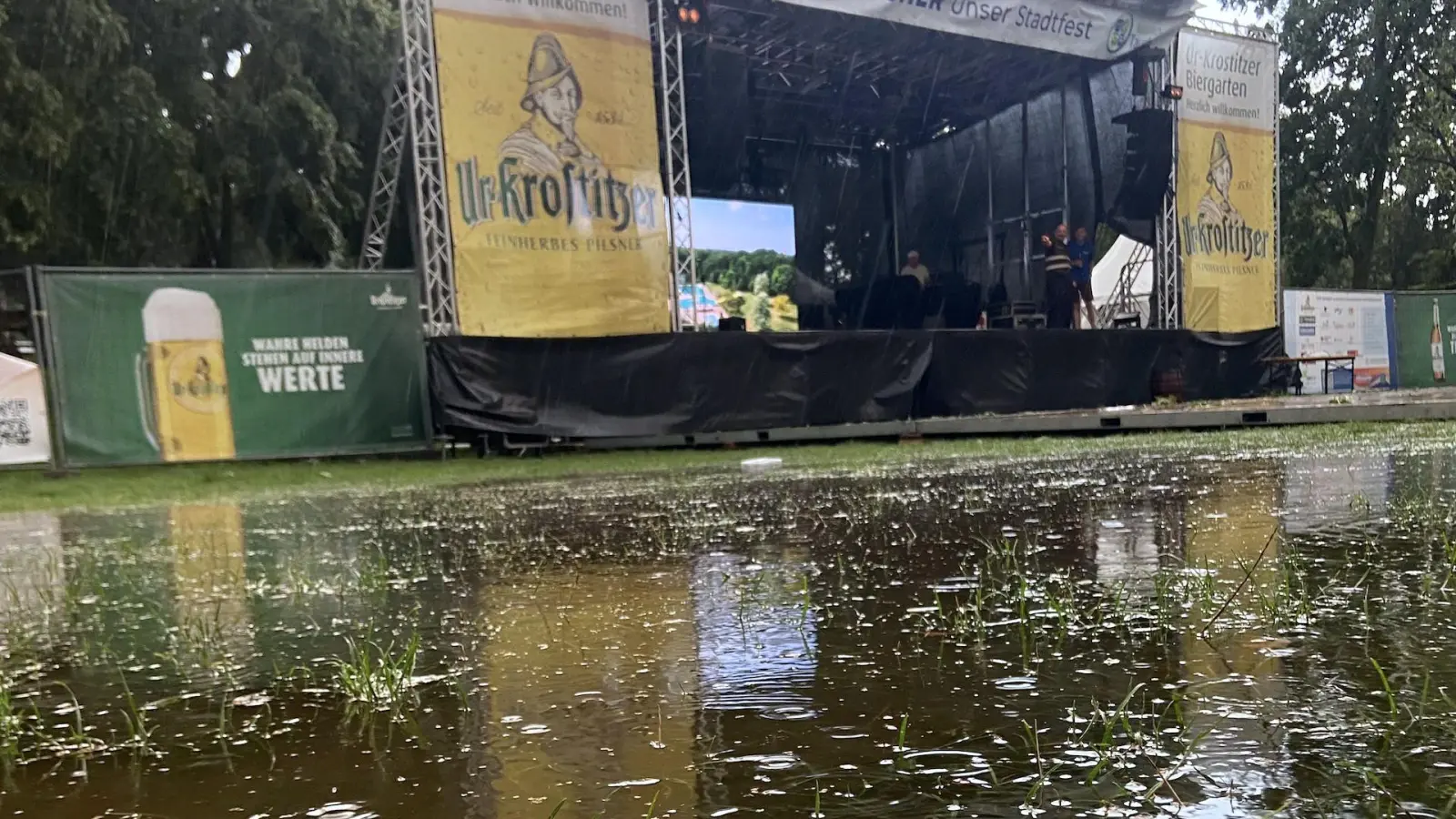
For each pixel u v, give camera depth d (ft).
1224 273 43.27
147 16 38.27
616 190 31.35
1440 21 58.70
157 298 24.94
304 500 18.69
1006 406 36.17
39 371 23.53
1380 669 4.60
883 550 9.18
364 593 8.09
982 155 55.11
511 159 29.68
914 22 34.53
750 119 52.31
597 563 9.13
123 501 19.38
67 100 35.14
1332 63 63.21
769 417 31.94
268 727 4.58
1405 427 26.91
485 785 3.67
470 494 18.54
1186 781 3.42
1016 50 43.06
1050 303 46.29
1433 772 3.43
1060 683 4.65
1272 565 7.41
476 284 29.27
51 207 36.60
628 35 31.45
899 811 3.24
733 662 5.32
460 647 6.00
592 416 29.73
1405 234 71.97
